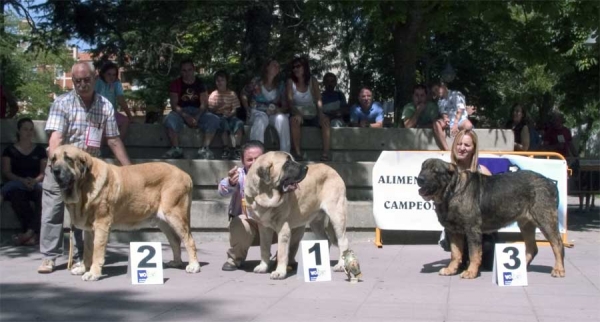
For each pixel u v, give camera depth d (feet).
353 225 37.27
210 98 42.78
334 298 24.09
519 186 27.14
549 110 108.06
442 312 22.27
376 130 41.63
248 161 28.07
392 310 22.48
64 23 49.73
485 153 36.04
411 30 46.52
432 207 35.65
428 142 41.39
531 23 47.62
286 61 81.30
